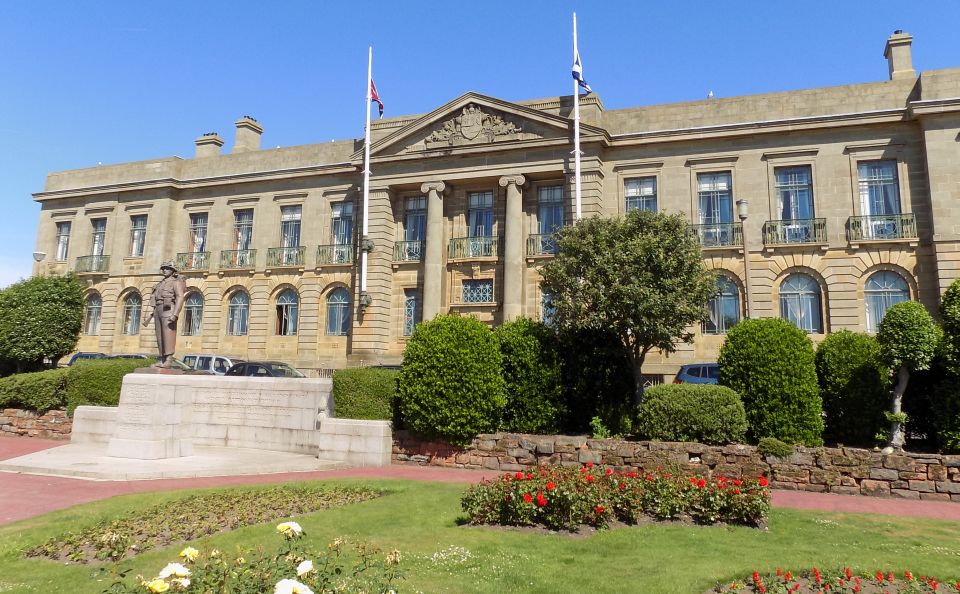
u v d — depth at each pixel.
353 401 16.19
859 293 25.36
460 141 30.69
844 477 12.34
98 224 40.19
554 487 8.75
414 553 7.43
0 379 20.66
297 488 11.62
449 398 14.84
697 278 16.64
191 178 37.62
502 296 30.03
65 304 33.84
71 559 7.30
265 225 35.81
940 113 24.56
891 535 8.93
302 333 33.59
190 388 15.88
